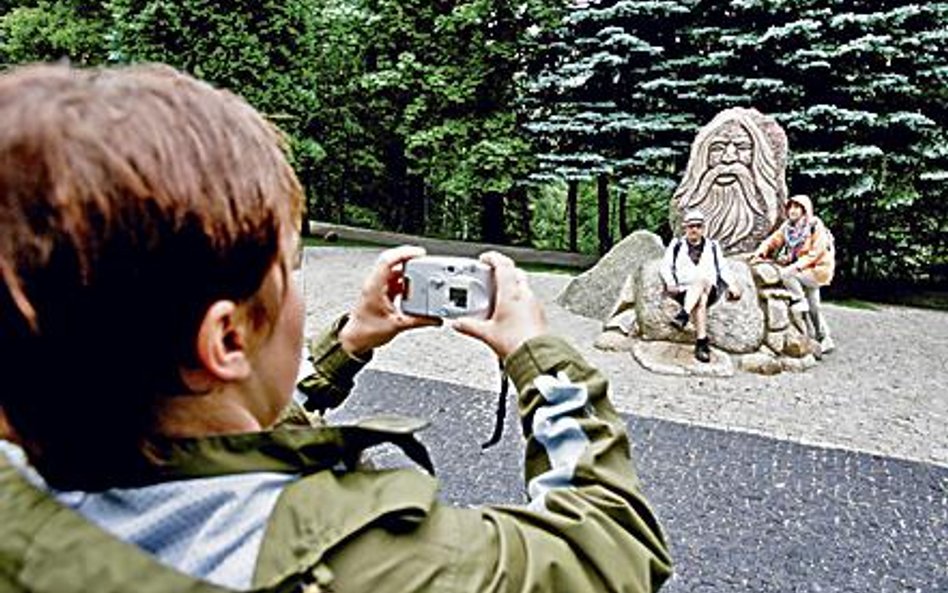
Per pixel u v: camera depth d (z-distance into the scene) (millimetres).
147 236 487
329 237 17203
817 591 3709
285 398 581
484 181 15484
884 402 6617
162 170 493
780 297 7605
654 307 7465
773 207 8562
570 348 711
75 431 513
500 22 15414
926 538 4223
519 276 750
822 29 11836
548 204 23500
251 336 549
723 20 12797
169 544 509
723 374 7098
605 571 580
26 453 528
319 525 525
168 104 518
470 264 750
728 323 7375
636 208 20141
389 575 523
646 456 5223
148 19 13656
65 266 480
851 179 12031
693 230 7410
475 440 5348
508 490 4637
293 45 14891
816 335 8055
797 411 6297
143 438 523
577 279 9820
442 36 15906
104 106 501
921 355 8281
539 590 551
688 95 12477
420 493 555
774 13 11930
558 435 657
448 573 533
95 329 490
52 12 16141
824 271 7785
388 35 16344
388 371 6863
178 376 521
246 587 499
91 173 480
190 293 506
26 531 502
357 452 599
